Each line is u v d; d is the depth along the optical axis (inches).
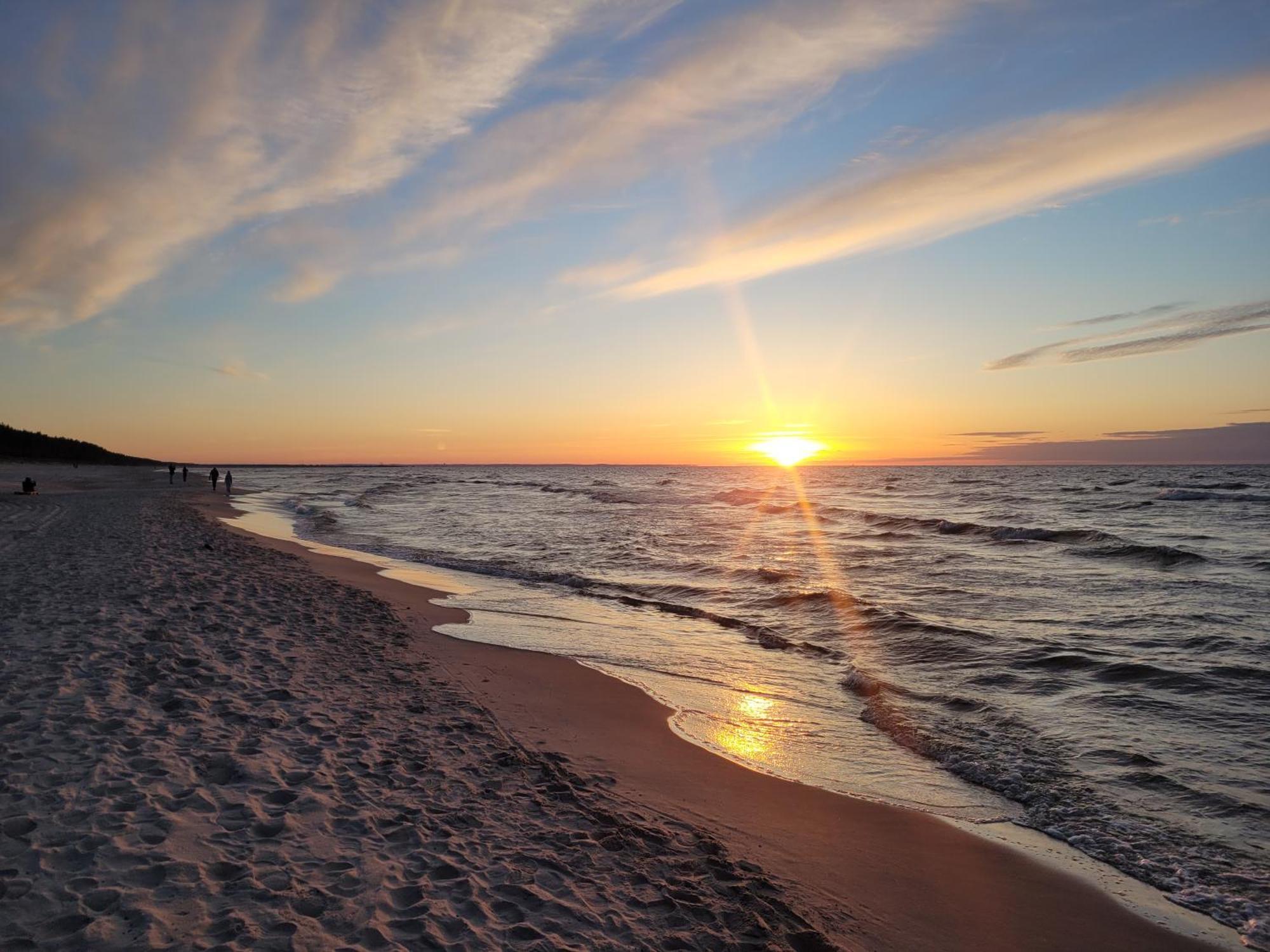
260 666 332.8
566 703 338.0
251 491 2551.7
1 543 728.3
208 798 199.5
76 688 277.7
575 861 187.9
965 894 193.2
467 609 550.3
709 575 733.3
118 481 2623.0
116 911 144.5
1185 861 209.3
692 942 156.6
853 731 316.5
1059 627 493.0
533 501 2062.0
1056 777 265.0
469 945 146.2
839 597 572.4
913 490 2529.5
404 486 3255.4
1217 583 660.1
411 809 207.3
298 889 159.6
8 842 167.0
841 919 177.6
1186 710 330.3
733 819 230.4
